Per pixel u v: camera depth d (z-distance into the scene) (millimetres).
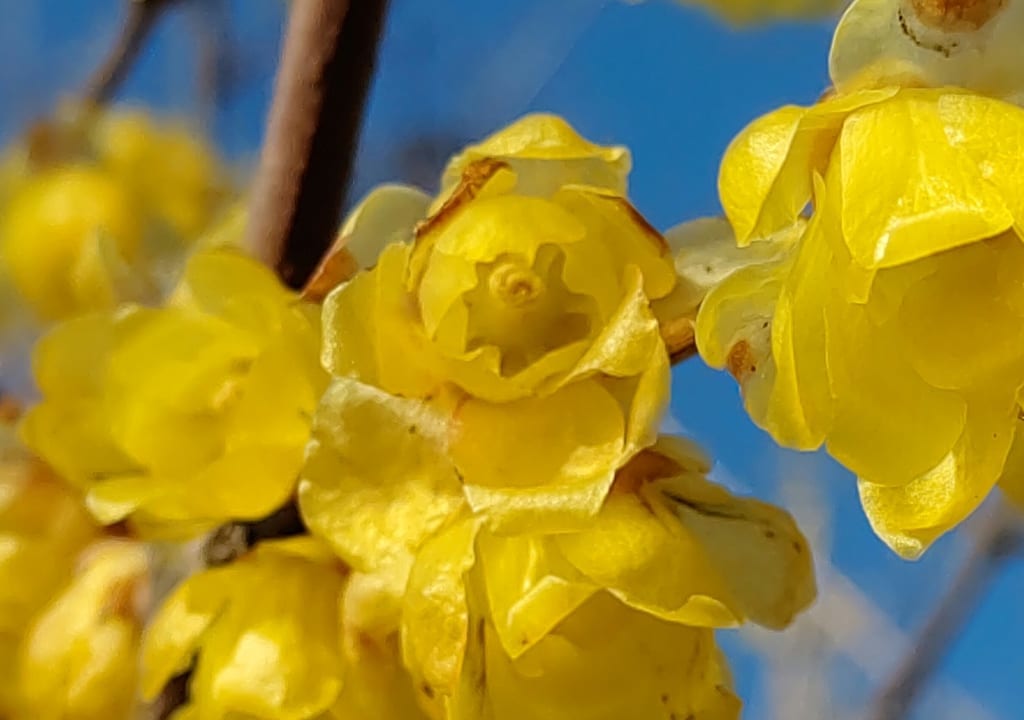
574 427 125
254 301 132
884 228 119
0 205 188
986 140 120
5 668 150
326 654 131
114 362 135
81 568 149
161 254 186
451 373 126
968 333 122
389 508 126
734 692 133
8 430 153
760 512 131
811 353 121
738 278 122
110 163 193
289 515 135
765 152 122
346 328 126
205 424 134
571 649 128
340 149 139
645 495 129
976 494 122
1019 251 123
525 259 126
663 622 129
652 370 123
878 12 124
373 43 139
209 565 136
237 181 202
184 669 137
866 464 122
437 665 124
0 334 185
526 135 127
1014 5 123
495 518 123
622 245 126
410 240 131
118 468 136
